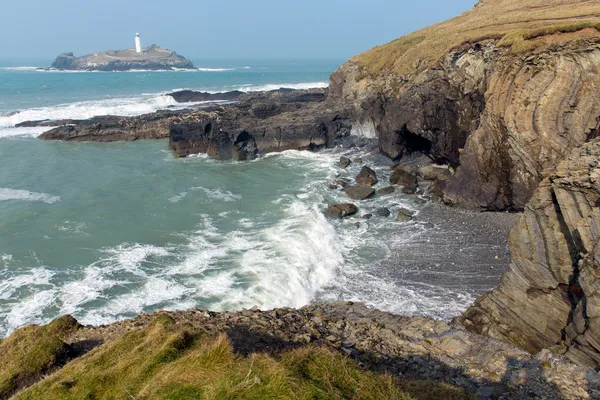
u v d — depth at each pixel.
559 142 25.22
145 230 27.31
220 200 32.97
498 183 28.36
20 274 21.95
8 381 10.53
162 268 22.75
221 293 20.53
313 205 31.72
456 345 13.08
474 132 30.34
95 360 10.34
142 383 8.99
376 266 23.34
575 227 13.73
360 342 13.25
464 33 40.56
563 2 42.66
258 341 12.24
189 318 14.32
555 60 25.77
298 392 8.16
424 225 28.05
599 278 12.66
